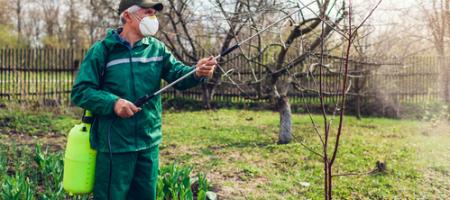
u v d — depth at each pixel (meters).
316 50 8.09
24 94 15.05
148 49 3.66
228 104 16.42
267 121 13.04
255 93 9.66
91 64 3.48
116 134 3.49
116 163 3.51
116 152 3.49
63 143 9.13
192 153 8.30
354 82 14.45
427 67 14.59
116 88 3.52
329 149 8.57
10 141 9.12
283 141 9.09
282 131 9.11
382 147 8.91
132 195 3.74
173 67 3.79
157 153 3.75
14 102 13.45
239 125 12.18
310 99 15.66
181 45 12.00
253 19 7.83
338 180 6.32
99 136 3.53
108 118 3.49
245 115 14.44
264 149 8.54
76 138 3.57
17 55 15.47
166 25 12.81
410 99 14.95
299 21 7.76
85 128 3.61
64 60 15.98
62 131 10.41
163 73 3.81
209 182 5.97
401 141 9.70
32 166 6.61
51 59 15.80
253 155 8.05
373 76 14.93
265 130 11.24
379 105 15.05
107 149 3.49
